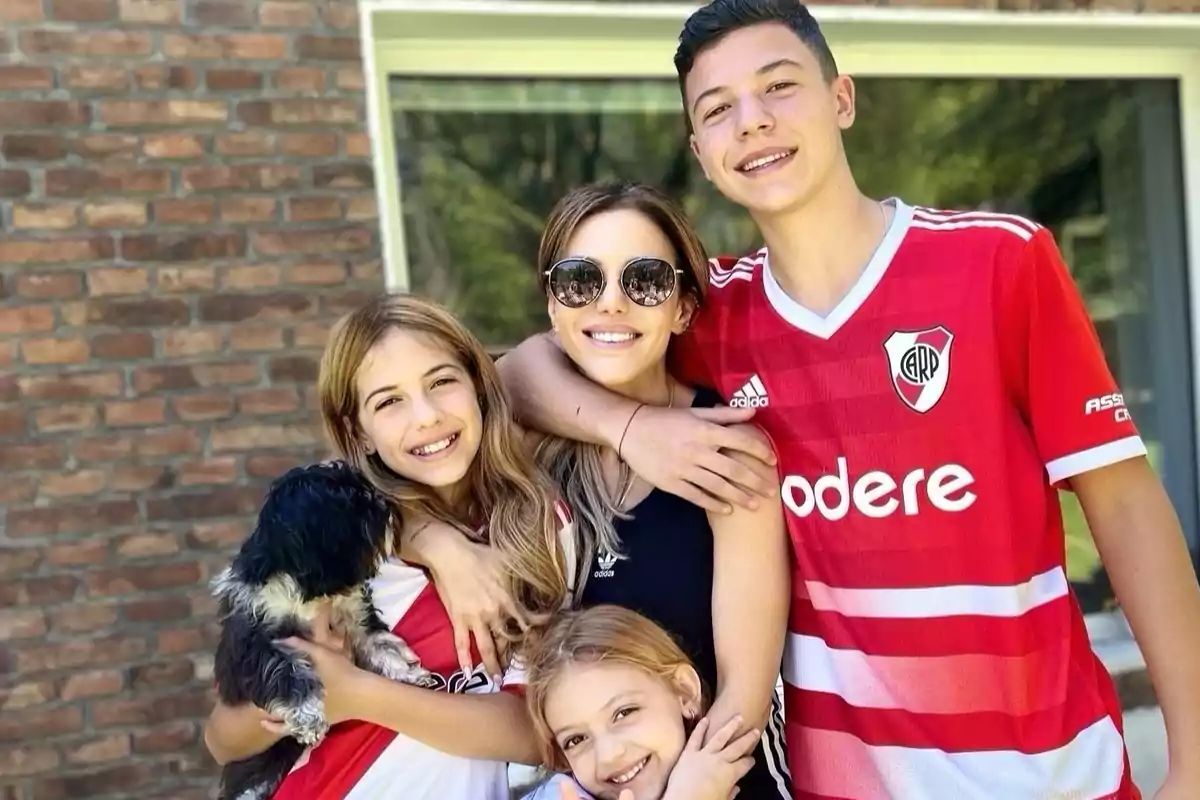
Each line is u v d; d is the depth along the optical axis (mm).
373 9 2775
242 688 1317
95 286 2578
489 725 1417
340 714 1356
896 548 1415
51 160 2541
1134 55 3637
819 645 1497
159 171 2613
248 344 2686
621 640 1404
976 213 1437
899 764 1421
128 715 2619
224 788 1503
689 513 1528
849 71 3416
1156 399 3787
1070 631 1412
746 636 1444
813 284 1490
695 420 1486
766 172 1430
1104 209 3711
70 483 2572
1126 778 1404
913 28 3266
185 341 2643
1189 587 1338
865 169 3502
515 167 3201
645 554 1524
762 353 1531
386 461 1521
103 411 2592
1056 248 1385
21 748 2557
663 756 1398
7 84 2508
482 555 1478
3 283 2520
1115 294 3738
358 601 1422
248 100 2672
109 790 2607
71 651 2582
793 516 1500
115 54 2572
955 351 1373
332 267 2746
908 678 1412
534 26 3002
